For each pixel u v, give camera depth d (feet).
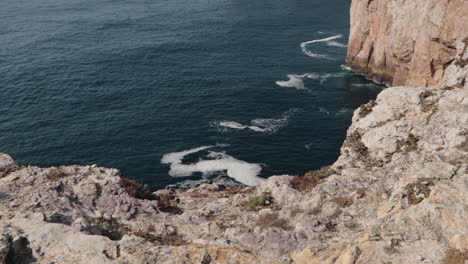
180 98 213.66
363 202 52.19
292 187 64.90
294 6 436.76
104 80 239.91
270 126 182.70
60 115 194.39
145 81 238.27
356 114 79.77
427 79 183.52
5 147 165.89
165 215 57.77
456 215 41.04
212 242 46.75
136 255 41.04
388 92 77.66
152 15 416.46
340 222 49.29
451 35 160.76
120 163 154.30
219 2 470.80
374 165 69.51
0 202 52.54
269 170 148.56
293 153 160.25
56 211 50.06
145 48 302.04
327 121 188.14
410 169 52.75
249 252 43.21
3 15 424.46
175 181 141.38
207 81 237.25
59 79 240.53
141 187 65.67
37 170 62.90
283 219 53.16
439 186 45.50
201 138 172.14
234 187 87.15
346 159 73.41
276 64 267.80
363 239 42.39
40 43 316.81
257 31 346.74
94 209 55.77
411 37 198.08
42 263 40.06
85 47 306.96
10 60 274.16
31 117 191.83
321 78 243.81
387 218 45.83
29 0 515.09
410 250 39.17
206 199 71.05
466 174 47.93
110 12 435.94
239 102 208.23
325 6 433.48
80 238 43.11
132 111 198.80
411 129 70.44
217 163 152.46
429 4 173.88
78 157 159.22
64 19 405.39
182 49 300.40
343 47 303.68
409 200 46.29
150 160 155.63
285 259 42.55
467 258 36.29
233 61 273.75
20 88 225.97
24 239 42.52
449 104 69.36
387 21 220.64
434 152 61.31
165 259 40.98
